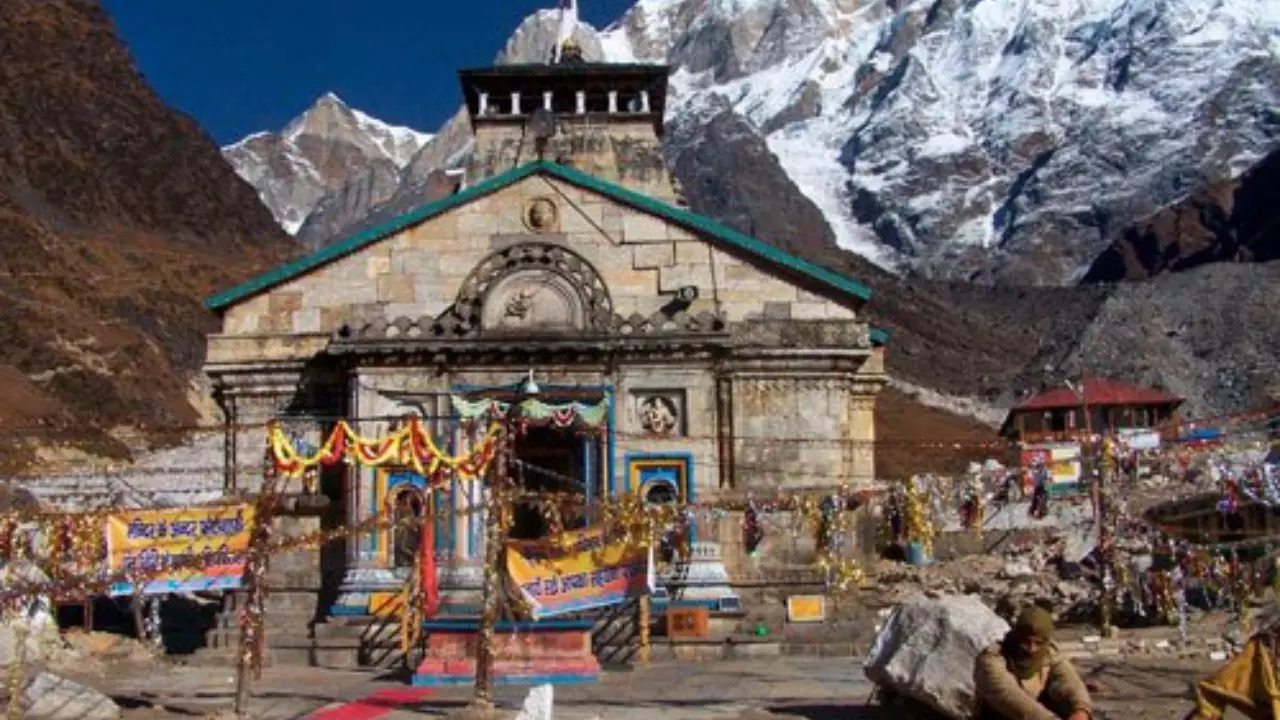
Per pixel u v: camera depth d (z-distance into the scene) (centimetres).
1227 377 16250
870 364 5159
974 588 4828
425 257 4891
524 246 4762
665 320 4750
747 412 4759
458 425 4025
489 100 7450
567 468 4941
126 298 16000
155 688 3488
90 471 5659
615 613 4253
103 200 19950
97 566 3184
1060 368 17525
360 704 3081
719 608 4406
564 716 2805
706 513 4366
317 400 4878
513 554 3459
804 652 4197
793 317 4819
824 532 3859
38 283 15425
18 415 11050
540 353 4650
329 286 4909
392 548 4447
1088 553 5016
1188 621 4100
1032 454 4469
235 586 3341
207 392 14938
